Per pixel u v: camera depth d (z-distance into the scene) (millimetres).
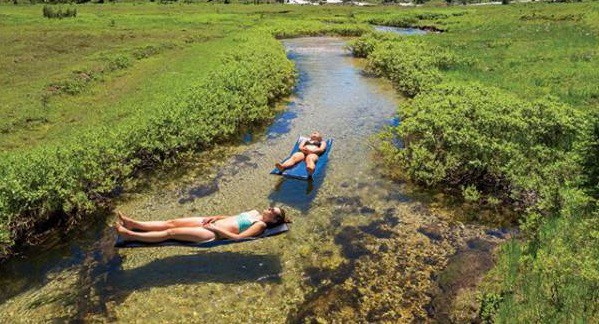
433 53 25500
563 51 25688
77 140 12836
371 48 30484
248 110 16859
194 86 18484
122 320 7430
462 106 13430
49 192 9945
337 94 21109
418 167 12102
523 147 11391
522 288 7328
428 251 9117
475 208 10734
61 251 9359
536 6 57844
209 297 7941
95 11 61844
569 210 8789
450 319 7227
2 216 9031
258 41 31844
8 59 25672
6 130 14930
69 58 25906
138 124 13773
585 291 6684
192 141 13961
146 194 11711
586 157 9688
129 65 25250
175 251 9305
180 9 68688
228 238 8648
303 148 13047
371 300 7773
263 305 7738
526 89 17953
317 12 65812
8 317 7551
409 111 14812
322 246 9406
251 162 13617
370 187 11945
